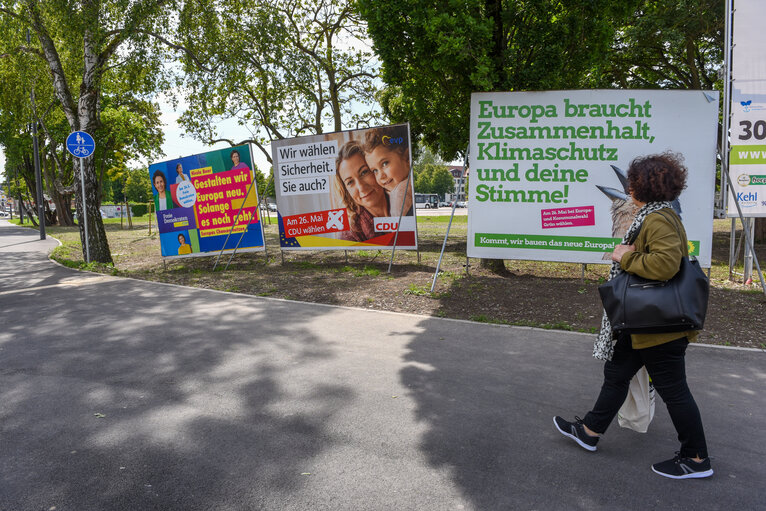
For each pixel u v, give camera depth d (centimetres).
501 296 775
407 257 1299
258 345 562
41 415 387
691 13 1362
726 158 785
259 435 353
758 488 288
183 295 858
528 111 809
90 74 1349
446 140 1310
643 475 302
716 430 356
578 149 796
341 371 479
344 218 1122
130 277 1112
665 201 297
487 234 839
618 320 289
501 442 342
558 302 733
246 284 961
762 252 1338
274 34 1537
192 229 1240
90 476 302
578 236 808
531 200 820
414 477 300
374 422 372
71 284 991
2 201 12500
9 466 313
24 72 1602
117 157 3841
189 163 1228
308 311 726
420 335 596
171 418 380
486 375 466
